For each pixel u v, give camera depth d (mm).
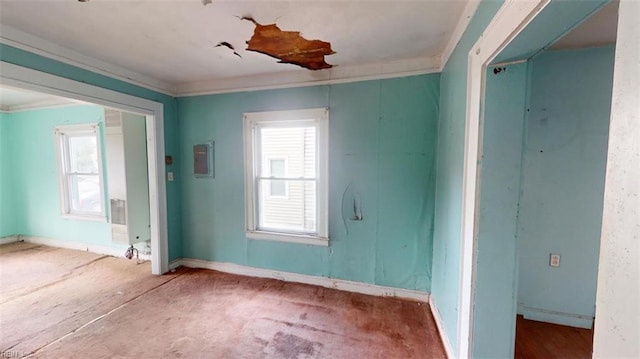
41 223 4531
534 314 2395
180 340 2098
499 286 1439
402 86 2666
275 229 3244
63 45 2332
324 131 2922
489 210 1423
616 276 517
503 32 1155
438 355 1958
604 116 2158
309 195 3104
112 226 3566
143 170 3621
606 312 537
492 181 1409
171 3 1713
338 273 2992
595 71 2152
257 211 3287
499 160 1397
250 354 1952
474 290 1466
